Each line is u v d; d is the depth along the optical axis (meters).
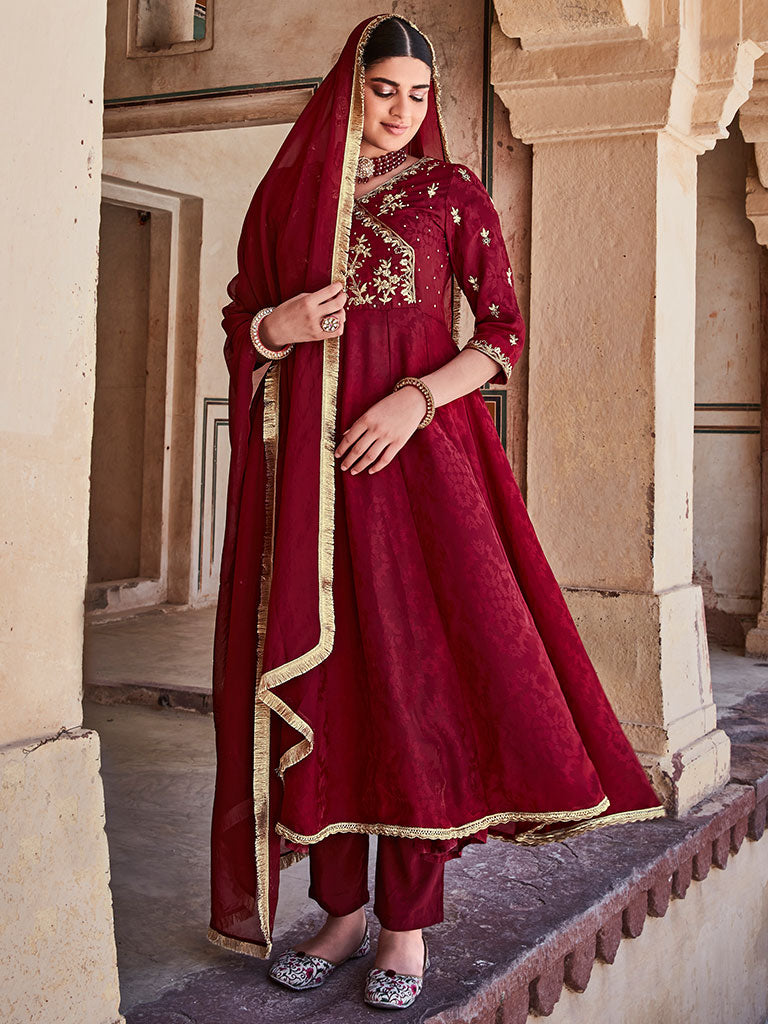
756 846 3.69
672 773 3.17
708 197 6.45
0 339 1.51
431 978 2.09
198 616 6.90
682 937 3.11
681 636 3.33
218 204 7.14
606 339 3.29
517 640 1.86
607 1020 2.67
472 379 1.90
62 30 1.59
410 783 1.79
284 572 1.84
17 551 1.54
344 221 1.86
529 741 1.83
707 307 6.47
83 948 1.62
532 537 2.04
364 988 2.01
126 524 7.28
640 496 3.25
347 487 1.86
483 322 1.98
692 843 3.04
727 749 3.54
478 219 1.97
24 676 1.56
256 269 1.99
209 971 2.09
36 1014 1.55
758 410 6.35
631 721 3.23
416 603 1.86
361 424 1.82
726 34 3.27
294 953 2.07
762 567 6.32
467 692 1.88
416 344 1.90
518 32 3.23
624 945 2.76
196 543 7.19
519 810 1.85
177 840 2.90
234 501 1.97
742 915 3.57
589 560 3.33
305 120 1.95
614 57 3.18
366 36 1.86
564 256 3.35
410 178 1.96
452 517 1.87
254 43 4.11
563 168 3.35
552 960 2.31
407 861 1.92
